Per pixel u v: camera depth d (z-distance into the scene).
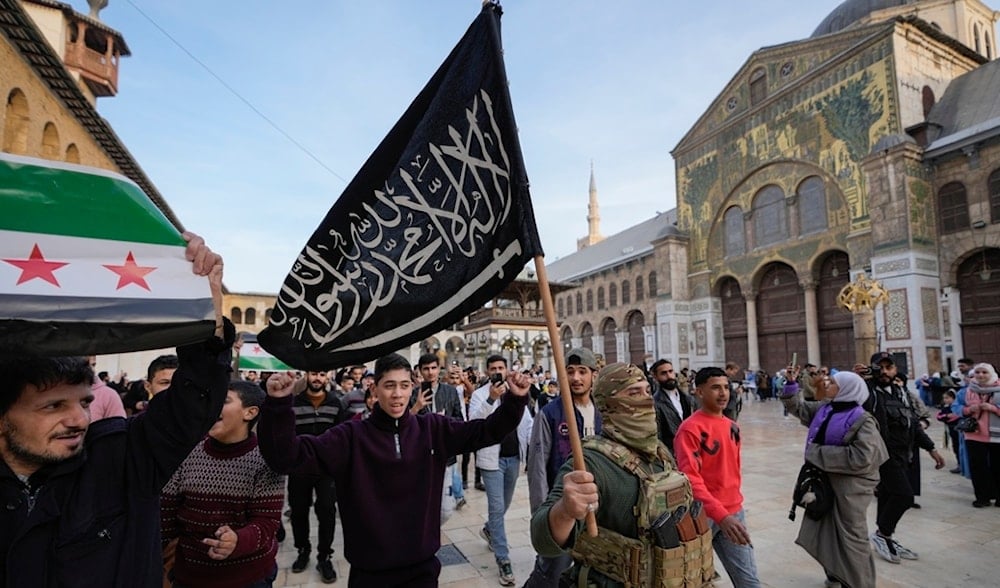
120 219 1.51
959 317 19.22
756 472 8.66
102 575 1.52
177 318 1.44
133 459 1.66
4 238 1.34
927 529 5.63
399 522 2.53
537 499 3.72
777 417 16.78
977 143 18.50
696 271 30.03
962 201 19.19
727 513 2.95
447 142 2.31
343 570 4.95
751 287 26.58
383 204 2.39
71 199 1.46
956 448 8.16
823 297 23.62
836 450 3.74
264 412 2.33
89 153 15.76
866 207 21.31
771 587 4.32
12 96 11.25
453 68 2.37
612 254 41.78
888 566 4.68
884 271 19.98
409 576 2.51
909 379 18.78
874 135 21.25
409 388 2.70
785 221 25.00
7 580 1.42
